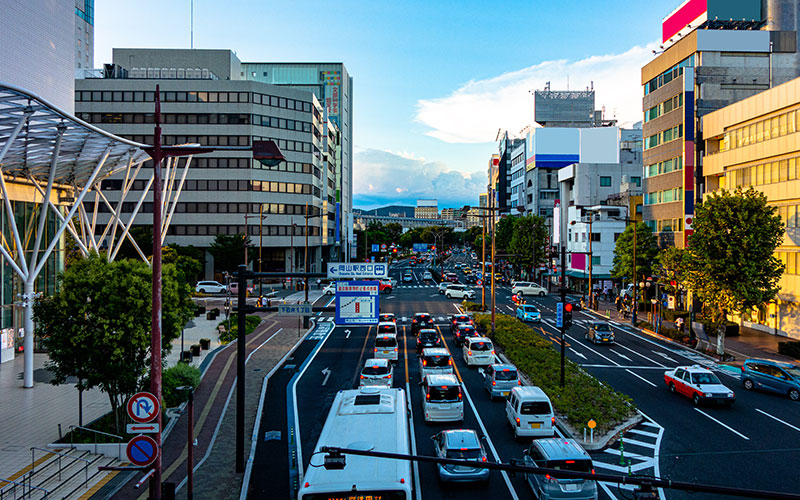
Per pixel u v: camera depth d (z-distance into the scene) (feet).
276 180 299.17
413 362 113.50
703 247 120.37
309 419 78.95
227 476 59.93
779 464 61.11
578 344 138.21
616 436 70.64
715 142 178.91
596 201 313.32
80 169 124.26
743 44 182.50
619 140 393.29
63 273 68.95
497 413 79.56
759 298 114.01
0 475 58.44
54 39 146.82
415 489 55.21
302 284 288.92
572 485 48.37
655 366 112.78
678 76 186.80
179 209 287.69
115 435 68.28
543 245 295.69
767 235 114.93
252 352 126.11
